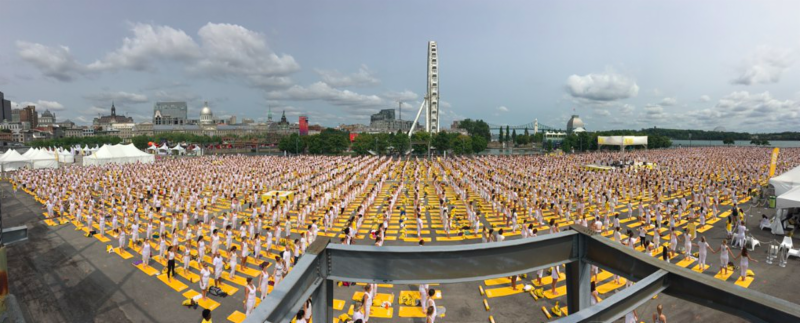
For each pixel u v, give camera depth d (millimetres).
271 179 49656
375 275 6418
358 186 44000
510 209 30531
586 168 64375
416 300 16078
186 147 133875
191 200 36312
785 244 19547
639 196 39656
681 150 125000
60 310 15562
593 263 7164
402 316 14992
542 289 16859
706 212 29844
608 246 6703
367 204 34094
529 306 15719
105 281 18469
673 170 59562
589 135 139625
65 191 41719
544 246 7059
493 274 6652
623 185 41594
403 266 6363
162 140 174500
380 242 20016
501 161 79750
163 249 21391
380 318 14805
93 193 42656
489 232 20266
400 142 119375
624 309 4730
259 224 25859
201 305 15961
